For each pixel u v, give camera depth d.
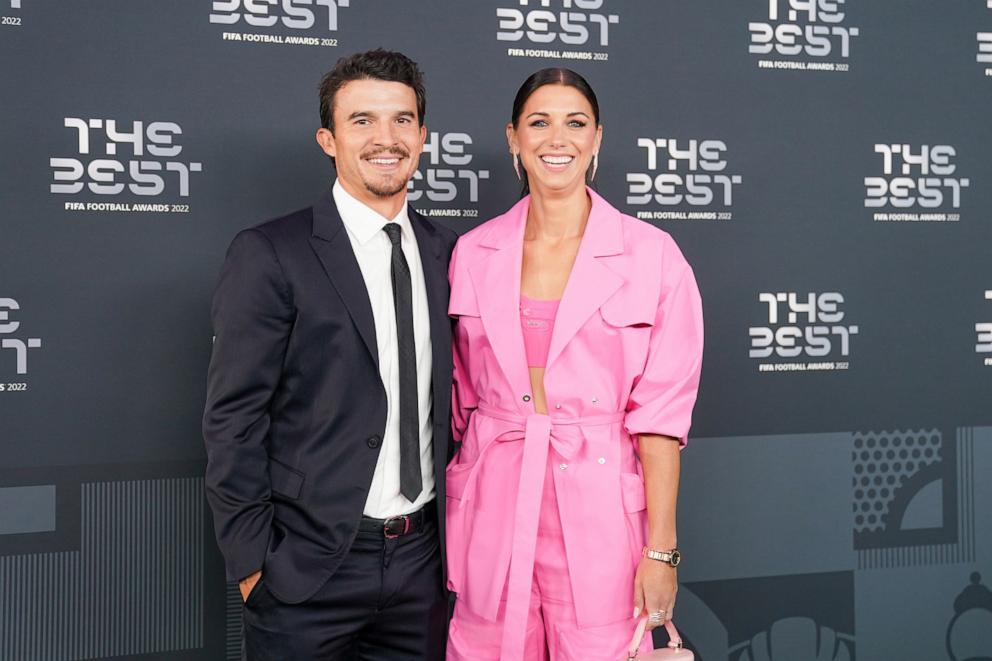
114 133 2.03
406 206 1.74
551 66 2.26
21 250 1.98
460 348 1.74
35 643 2.03
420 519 1.63
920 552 2.50
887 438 2.47
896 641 2.50
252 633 1.60
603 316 1.61
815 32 2.40
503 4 2.22
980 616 2.55
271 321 1.54
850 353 2.45
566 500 1.59
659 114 2.31
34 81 1.98
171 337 2.08
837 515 2.45
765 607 2.41
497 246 1.70
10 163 1.97
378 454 1.57
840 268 2.43
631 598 1.62
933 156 2.48
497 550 1.63
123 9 2.02
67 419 2.02
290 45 2.12
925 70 2.47
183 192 2.07
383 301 1.62
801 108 2.40
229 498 1.53
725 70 2.35
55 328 2.01
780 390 2.40
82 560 2.05
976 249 2.52
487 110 2.23
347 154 1.62
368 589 1.58
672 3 2.32
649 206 2.32
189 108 2.07
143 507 2.08
